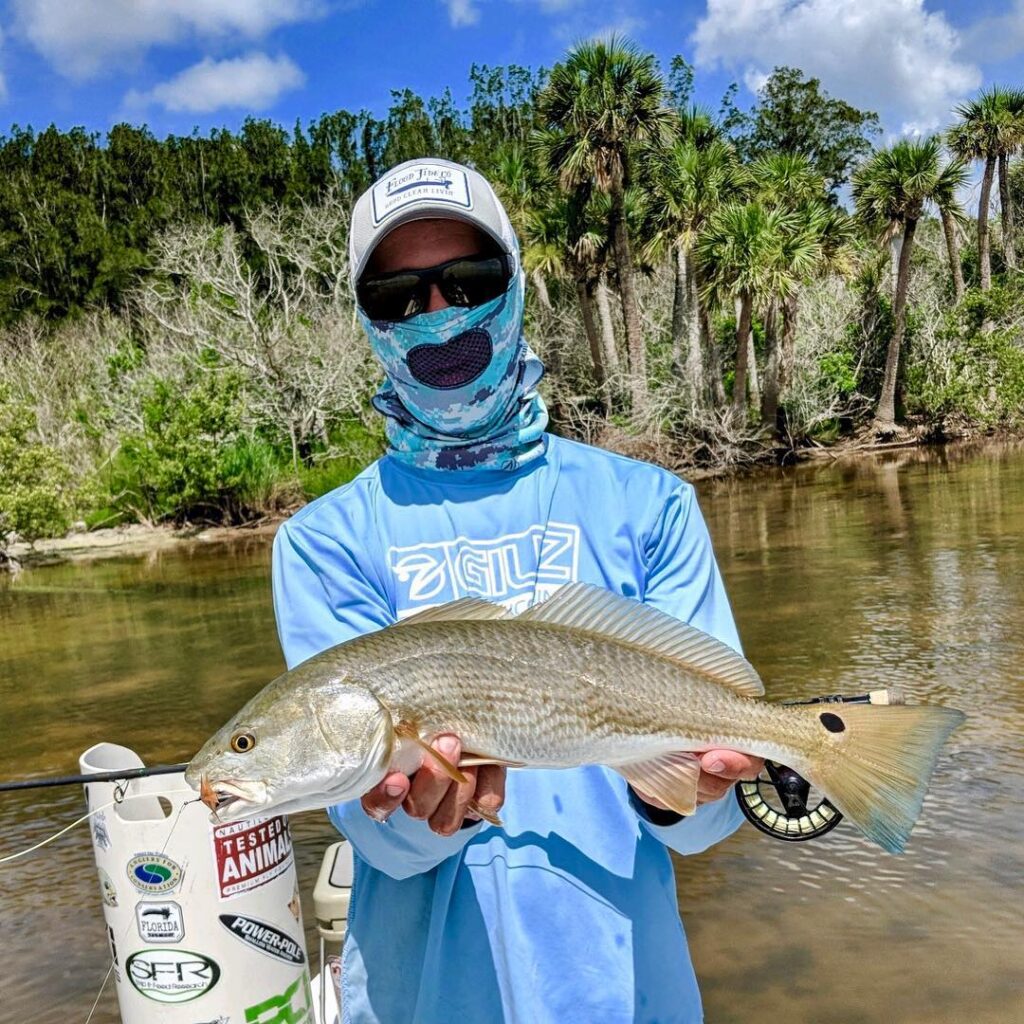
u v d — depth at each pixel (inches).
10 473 877.8
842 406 1472.7
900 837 73.2
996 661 366.9
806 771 76.7
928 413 1457.9
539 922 77.2
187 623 570.3
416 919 80.9
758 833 240.8
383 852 76.1
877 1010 170.6
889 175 1360.7
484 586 84.4
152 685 433.4
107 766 113.7
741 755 75.6
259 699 74.1
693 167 1275.8
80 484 1028.5
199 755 74.4
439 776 70.4
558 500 86.4
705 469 1261.1
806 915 202.7
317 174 2005.4
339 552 85.4
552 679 75.3
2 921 221.6
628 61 1187.3
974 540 633.0
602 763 76.5
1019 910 197.8
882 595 495.5
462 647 74.8
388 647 74.2
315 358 1192.8
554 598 79.1
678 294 1334.9
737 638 85.2
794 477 1151.0
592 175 1223.5
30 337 1551.4
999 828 230.8
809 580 550.0
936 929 193.5
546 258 1312.7
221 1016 111.7
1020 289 1643.7
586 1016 75.3
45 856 256.5
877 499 884.0
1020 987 175.2
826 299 1492.4
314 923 207.2
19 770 331.0
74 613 634.8
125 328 1624.0
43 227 1945.1
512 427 88.1
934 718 74.3
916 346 1502.2
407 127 2084.2
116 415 1172.5
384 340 86.3
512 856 79.0
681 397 1293.1
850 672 367.9
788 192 1418.6
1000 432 1448.1
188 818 109.7
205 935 110.7
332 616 84.0
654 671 77.6
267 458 1080.8
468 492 86.8
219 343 1146.7
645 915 79.4
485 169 1578.5
